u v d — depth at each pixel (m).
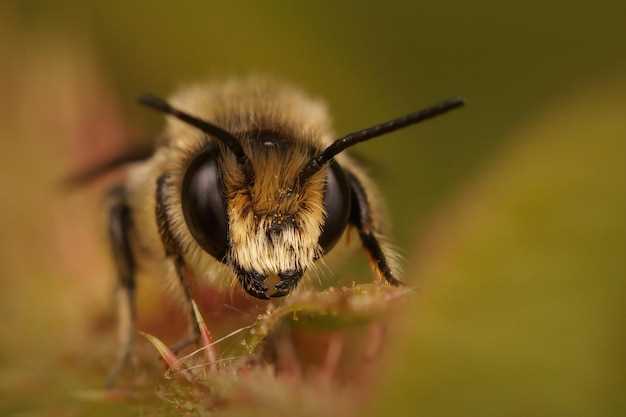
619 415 0.05
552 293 0.05
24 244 0.06
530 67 0.07
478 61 0.07
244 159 0.05
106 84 0.07
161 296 0.06
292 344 0.05
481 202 0.05
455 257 0.05
